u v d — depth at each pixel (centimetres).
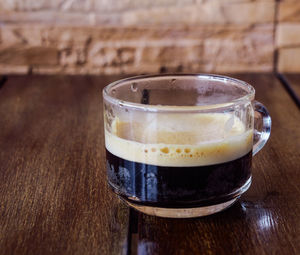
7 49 57
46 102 42
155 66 58
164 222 21
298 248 19
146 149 20
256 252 19
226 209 23
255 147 25
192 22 56
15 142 32
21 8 56
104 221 22
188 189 20
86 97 43
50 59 58
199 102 26
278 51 57
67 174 27
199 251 19
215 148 20
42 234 21
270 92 44
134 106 20
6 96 44
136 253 21
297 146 31
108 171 23
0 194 25
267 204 23
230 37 57
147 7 56
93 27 57
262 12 56
